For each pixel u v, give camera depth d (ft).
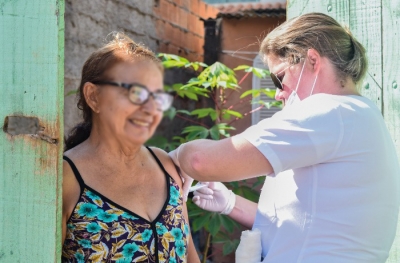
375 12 6.77
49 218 4.44
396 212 5.47
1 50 4.45
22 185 4.47
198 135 12.75
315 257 5.17
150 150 5.53
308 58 5.45
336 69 5.44
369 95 6.86
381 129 5.36
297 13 7.35
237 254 5.72
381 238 5.31
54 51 4.40
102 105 4.83
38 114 4.43
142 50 4.93
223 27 18.63
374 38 6.80
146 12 17.12
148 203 5.09
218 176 5.22
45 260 4.46
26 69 4.43
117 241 4.78
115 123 4.77
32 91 4.43
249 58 18.30
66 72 13.14
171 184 5.36
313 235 5.21
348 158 5.13
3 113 4.47
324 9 7.13
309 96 5.33
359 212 5.13
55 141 4.42
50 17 4.39
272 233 5.59
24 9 4.42
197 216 12.59
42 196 4.45
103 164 4.98
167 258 5.00
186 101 18.53
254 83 17.93
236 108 17.99
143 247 4.86
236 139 5.22
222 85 12.10
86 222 4.75
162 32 18.37
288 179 5.51
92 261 4.70
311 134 5.05
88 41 14.03
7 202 4.50
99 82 4.81
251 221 6.68
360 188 5.14
